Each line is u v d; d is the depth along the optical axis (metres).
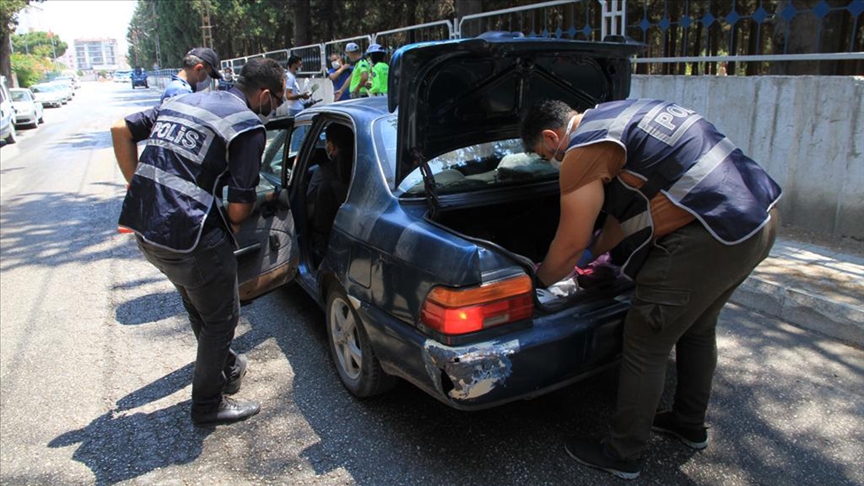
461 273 2.22
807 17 6.02
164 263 2.66
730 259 2.07
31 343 4.04
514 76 2.88
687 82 5.70
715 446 2.65
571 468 2.53
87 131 18.98
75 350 3.92
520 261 2.30
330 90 15.49
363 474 2.55
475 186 2.93
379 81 9.13
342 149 3.72
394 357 2.54
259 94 2.91
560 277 2.36
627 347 2.34
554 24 7.19
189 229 2.57
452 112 2.86
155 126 2.70
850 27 6.05
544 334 2.34
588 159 2.14
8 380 3.56
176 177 2.58
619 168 2.15
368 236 2.74
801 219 5.11
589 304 2.52
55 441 2.94
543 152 2.49
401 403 3.07
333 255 3.03
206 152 2.61
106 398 3.32
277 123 3.92
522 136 2.52
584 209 2.18
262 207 3.22
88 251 6.13
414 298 2.39
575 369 2.45
